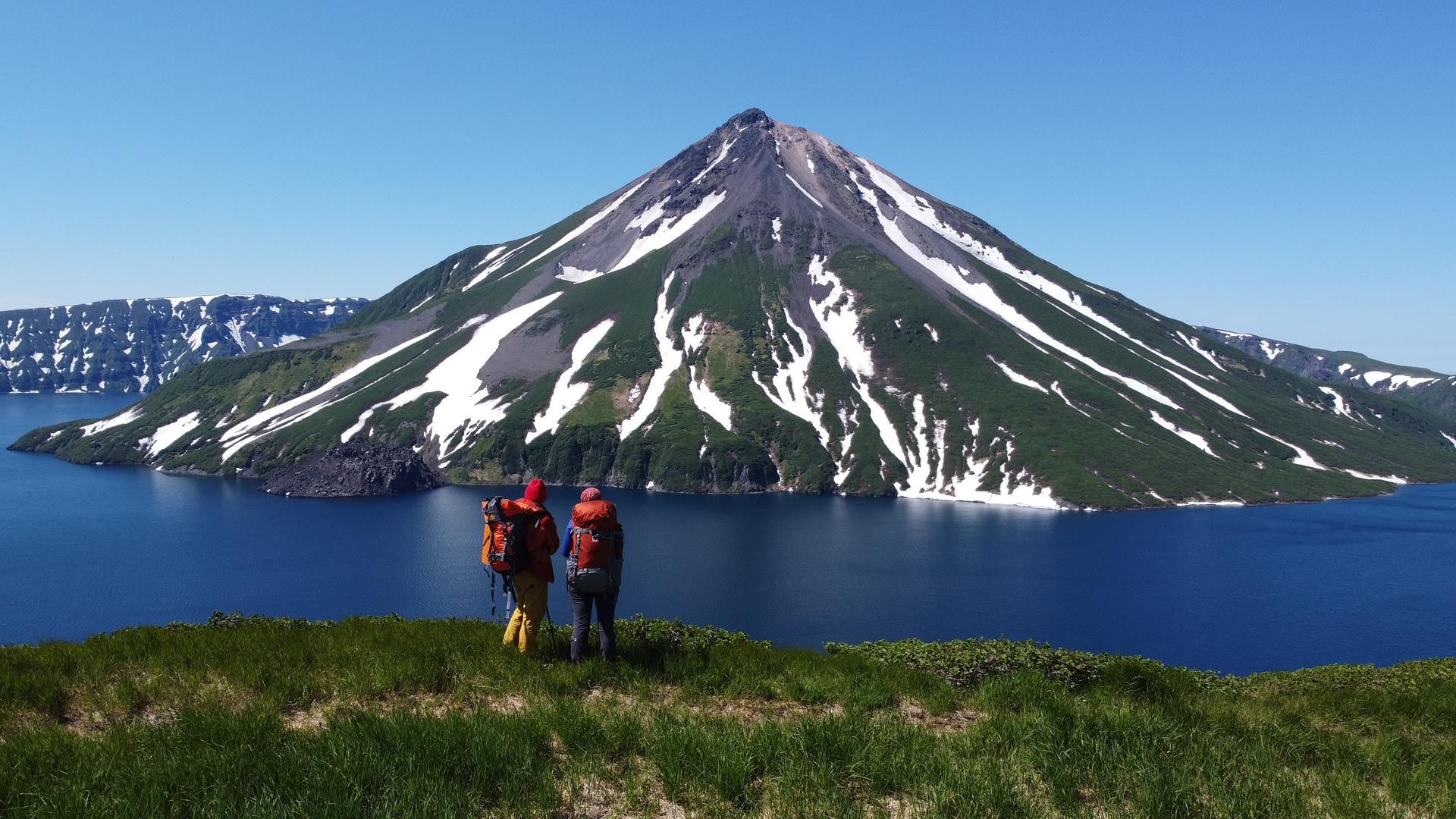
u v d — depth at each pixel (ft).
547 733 36.45
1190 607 371.76
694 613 348.38
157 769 30.04
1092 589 395.96
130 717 39.19
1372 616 362.53
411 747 32.78
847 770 33.78
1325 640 331.98
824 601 367.86
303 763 31.12
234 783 29.58
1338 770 38.52
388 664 44.93
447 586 399.65
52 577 417.28
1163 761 35.96
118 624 349.41
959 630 333.21
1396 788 35.99
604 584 46.55
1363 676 67.92
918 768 33.86
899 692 47.96
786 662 51.11
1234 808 31.94
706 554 458.09
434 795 29.22
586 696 43.11
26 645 52.70
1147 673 53.52
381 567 434.71
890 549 477.36
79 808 27.55
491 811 30.09
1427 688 59.36
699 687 45.21
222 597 383.65
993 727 39.14
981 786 32.12
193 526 547.90
